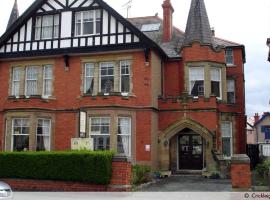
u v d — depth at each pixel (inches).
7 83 907.4
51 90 879.1
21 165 628.4
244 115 984.3
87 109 800.9
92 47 850.1
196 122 832.3
